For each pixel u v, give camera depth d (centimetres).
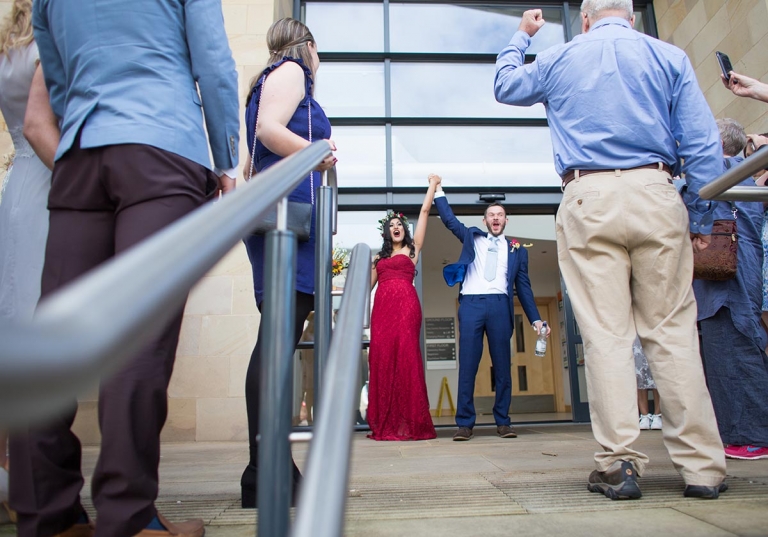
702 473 163
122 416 109
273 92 175
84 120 125
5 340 21
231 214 49
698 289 272
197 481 222
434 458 276
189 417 424
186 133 130
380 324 417
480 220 560
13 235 173
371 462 265
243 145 460
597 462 174
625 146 183
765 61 414
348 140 538
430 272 1023
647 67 187
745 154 298
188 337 434
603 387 173
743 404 252
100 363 25
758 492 170
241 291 439
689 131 184
